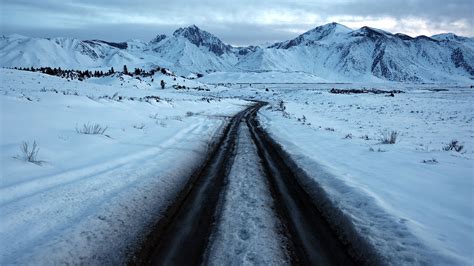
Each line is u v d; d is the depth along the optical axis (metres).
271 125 22.34
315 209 6.57
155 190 7.33
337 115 34.28
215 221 5.79
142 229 5.51
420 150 12.39
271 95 95.75
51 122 12.81
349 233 5.41
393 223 5.40
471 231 5.08
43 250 4.52
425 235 4.93
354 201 6.50
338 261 4.66
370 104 51.78
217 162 10.66
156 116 22.67
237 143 14.58
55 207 5.92
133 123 17.50
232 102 58.81
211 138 15.66
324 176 8.40
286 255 4.67
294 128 20.02
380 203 6.21
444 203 6.30
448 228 5.20
